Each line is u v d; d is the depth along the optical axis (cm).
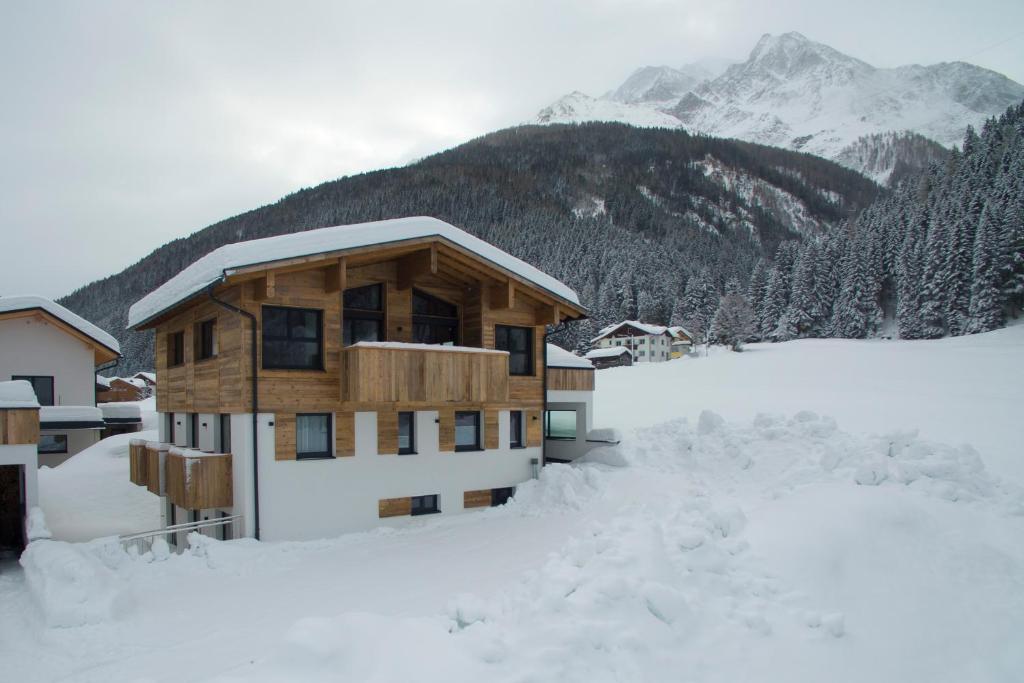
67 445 2578
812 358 6044
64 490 2058
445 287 1653
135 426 3012
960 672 607
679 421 1902
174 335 1775
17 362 2423
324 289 1384
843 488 1002
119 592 929
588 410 1950
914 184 10500
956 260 6962
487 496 1625
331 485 1371
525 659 576
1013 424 2316
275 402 1310
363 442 1421
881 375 4731
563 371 1894
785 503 974
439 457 1541
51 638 811
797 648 629
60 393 2497
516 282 1602
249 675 545
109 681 694
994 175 8669
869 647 636
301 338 1368
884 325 8119
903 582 741
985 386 3866
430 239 1428
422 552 1233
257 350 1293
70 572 935
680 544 774
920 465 1062
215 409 1412
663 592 662
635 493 1485
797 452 1427
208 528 1463
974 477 1040
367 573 1100
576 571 726
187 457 1290
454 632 659
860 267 8081
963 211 7338
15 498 1570
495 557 1171
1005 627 666
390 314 1522
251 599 972
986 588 730
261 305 1310
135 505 1950
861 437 1397
